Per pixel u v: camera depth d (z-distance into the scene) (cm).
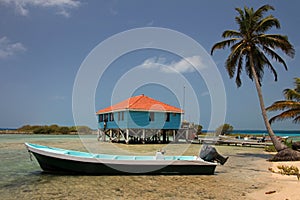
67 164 1205
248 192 939
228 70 2067
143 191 955
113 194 916
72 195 903
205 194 918
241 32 2030
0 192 940
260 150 2780
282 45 1895
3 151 2367
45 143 3438
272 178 1190
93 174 1210
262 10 1950
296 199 838
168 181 1112
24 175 1231
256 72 2170
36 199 859
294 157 1752
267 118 1917
